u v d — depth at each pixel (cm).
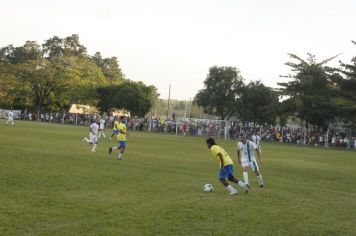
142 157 2350
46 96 8900
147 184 1440
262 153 3375
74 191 1234
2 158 1828
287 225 992
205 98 7788
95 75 9150
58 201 1087
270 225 984
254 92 7275
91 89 8762
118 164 1941
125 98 8400
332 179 1941
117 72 12019
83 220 926
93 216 963
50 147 2512
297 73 6669
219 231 905
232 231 912
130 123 6950
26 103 8938
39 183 1316
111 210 1027
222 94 7650
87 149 2595
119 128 2195
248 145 1552
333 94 6412
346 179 1967
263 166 2327
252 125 6638
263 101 7219
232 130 6244
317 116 6406
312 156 3359
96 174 1581
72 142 3033
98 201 1120
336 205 1282
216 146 1391
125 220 945
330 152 4162
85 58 10775
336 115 6253
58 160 1906
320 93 6481
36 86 8781
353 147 5575
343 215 1138
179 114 12912
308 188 1606
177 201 1188
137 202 1138
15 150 2178
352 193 1555
